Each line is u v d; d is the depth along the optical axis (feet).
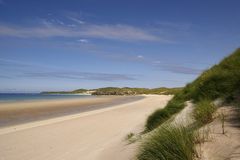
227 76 32.86
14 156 33.50
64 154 32.60
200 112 22.45
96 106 138.72
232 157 12.59
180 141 14.88
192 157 14.03
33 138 45.44
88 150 33.09
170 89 499.51
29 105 143.13
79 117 78.74
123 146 29.14
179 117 30.32
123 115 79.15
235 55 41.88
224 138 14.98
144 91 599.98
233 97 24.20
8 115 90.07
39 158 31.81
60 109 117.19
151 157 16.12
